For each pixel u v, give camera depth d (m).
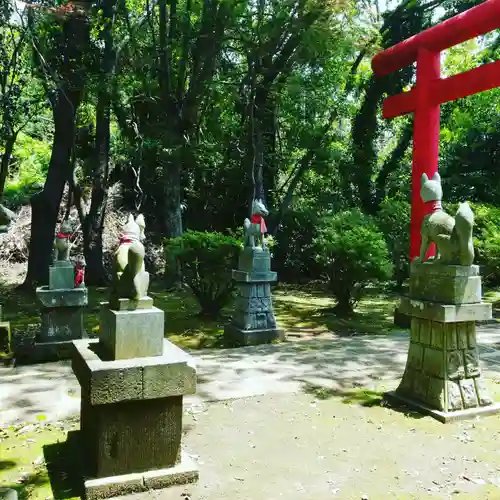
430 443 4.25
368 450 4.11
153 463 3.49
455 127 18.36
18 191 17.22
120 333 3.44
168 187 12.68
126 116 14.28
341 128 18.02
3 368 6.31
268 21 11.30
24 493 3.38
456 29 8.37
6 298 11.46
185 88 13.27
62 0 11.49
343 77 14.13
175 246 9.65
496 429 4.54
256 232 8.24
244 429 4.49
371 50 13.38
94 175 13.72
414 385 5.11
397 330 9.05
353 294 10.75
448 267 4.79
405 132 17.14
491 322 9.77
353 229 9.98
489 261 11.69
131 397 3.34
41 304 6.88
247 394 5.39
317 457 3.98
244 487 3.51
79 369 3.61
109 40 11.94
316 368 6.38
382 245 9.85
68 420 4.65
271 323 8.20
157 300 11.39
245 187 15.64
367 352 7.24
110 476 3.39
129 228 3.72
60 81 11.32
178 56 12.85
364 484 3.59
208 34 11.25
